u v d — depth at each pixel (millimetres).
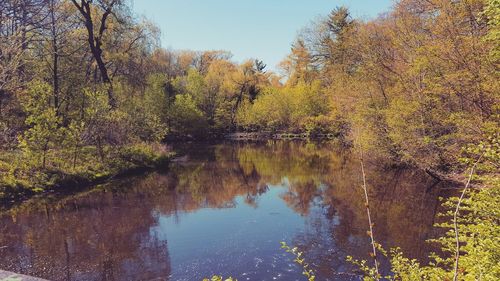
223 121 55219
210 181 21062
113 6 27172
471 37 10664
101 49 27469
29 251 10391
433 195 14977
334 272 8883
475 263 4367
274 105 52688
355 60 27891
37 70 24297
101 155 21469
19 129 22172
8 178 15875
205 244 11000
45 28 23234
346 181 19469
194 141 49219
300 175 22219
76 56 28469
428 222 11719
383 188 16969
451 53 11656
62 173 17922
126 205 15508
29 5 22422
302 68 50125
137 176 21859
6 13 22641
